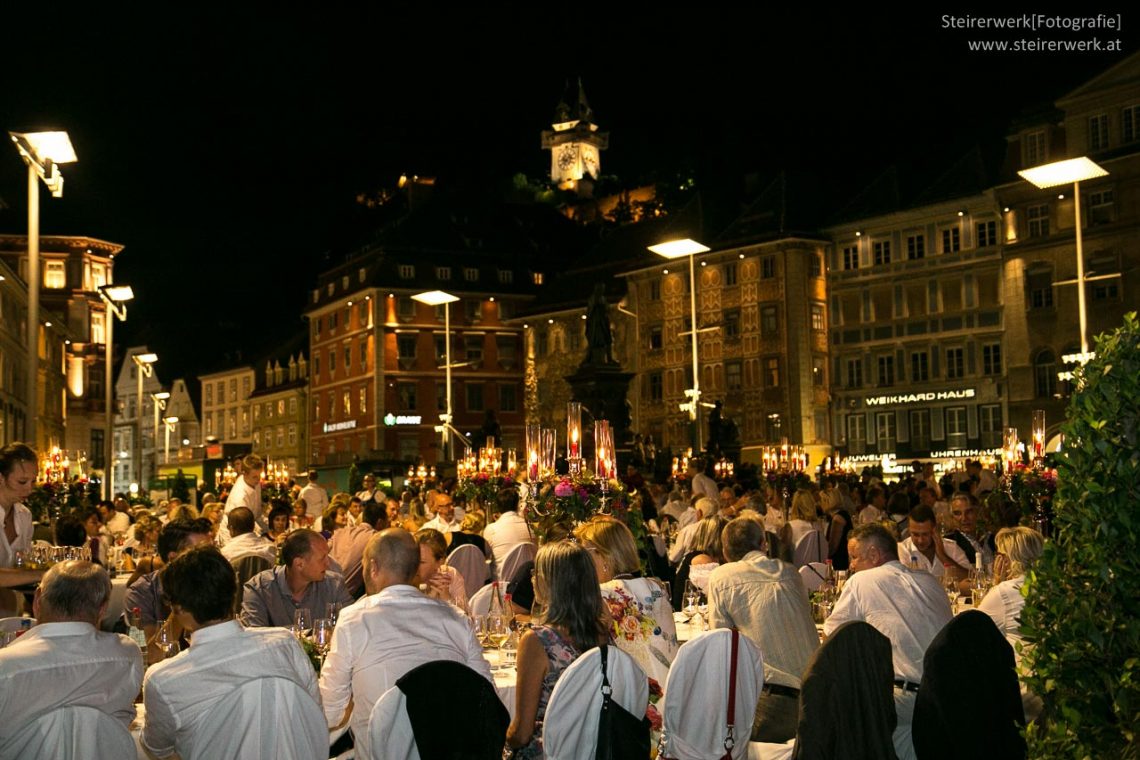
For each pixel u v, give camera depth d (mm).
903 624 7949
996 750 6363
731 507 19750
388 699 5801
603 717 5980
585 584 6457
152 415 125250
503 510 17641
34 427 21656
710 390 69875
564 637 6402
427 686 5758
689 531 15469
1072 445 4547
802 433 65000
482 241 92000
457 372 87625
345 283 92750
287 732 5828
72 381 87875
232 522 12617
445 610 6855
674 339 72250
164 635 8164
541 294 85750
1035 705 7367
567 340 81875
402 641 6660
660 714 6949
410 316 87625
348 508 21281
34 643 5781
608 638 6543
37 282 21562
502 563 14750
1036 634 4582
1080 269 31859
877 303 64500
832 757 6039
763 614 8078
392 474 49250
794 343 65438
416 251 88312
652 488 28031
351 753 7207
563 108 155000
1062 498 4578
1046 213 57094
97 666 5859
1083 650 4426
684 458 33062
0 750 5633
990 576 12250
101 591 6000
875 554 8469
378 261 87812
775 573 8242
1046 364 56969
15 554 10094
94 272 89375
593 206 126125
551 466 13219
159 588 10156
